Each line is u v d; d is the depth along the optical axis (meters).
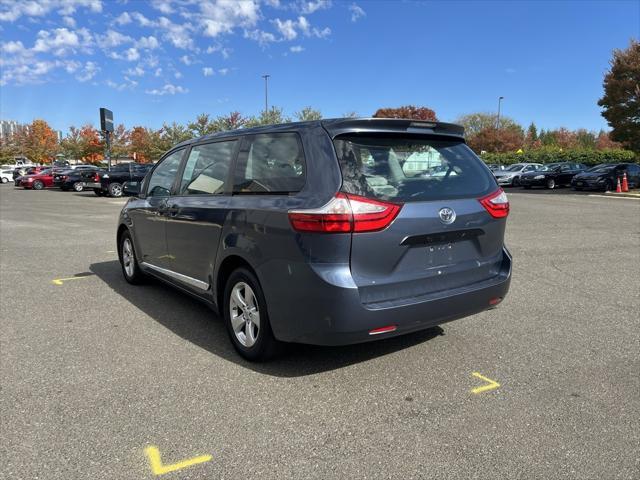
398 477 2.51
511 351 4.12
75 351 4.14
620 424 2.99
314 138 3.43
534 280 6.56
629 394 3.38
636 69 25.69
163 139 44.78
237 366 3.83
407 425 2.99
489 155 57.81
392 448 2.76
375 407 3.20
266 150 3.80
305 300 3.25
